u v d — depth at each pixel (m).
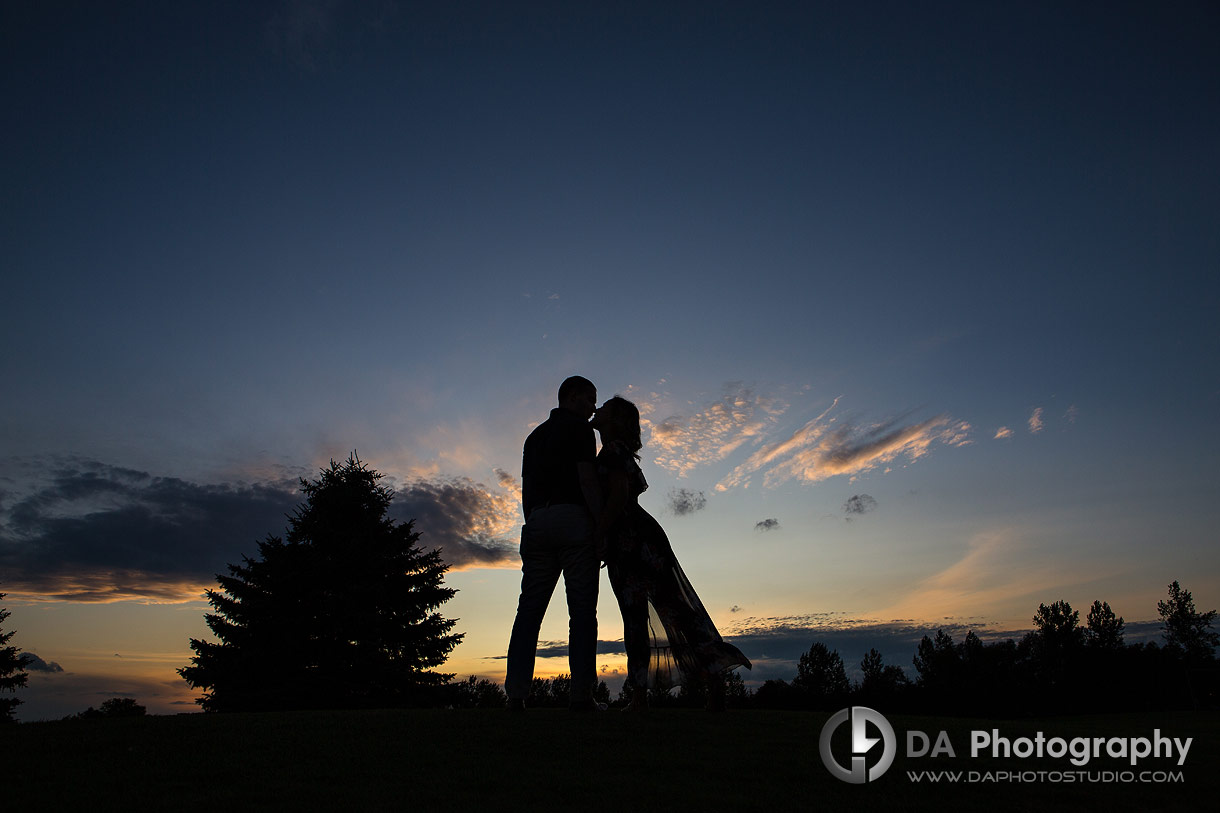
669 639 5.49
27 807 2.89
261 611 25.91
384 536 28.30
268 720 4.74
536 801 2.99
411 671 26.47
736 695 12.59
